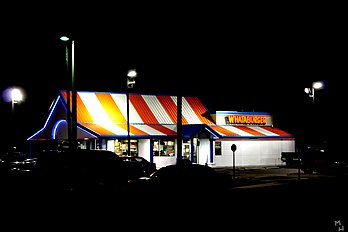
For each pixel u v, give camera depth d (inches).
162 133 1668.3
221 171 1584.6
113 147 1624.0
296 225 485.1
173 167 653.3
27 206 663.8
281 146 2050.9
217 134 1768.0
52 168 768.3
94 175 739.4
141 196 645.9
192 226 487.5
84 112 1633.9
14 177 923.4
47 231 459.8
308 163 1531.7
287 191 899.4
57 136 1718.8
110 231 459.5
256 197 779.4
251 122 2073.1
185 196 629.9
